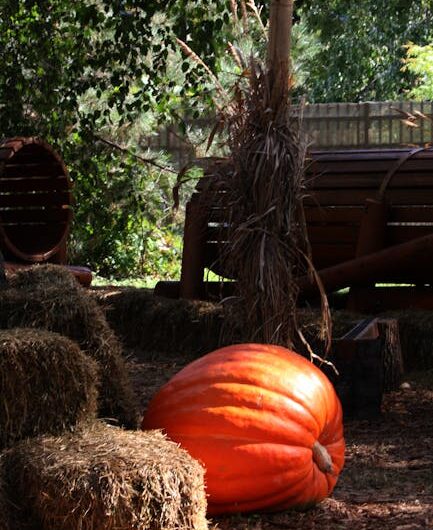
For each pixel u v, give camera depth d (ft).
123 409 17.28
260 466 15.47
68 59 46.29
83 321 17.49
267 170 20.04
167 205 56.34
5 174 40.75
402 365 26.94
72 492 13.50
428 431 21.83
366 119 67.67
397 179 32.55
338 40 81.71
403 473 18.44
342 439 17.01
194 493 13.89
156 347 31.94
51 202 40.52
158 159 52.31
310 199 33.68
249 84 20.53
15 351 14.99
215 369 16.26
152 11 39.29
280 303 20.18
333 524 15.46
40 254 39.04
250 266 20.16
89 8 39.99
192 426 15.70
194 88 39.63
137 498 13.53
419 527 15.24
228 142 20.62
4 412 15.01
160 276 55.77
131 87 49.67
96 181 44.27
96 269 54.44
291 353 17.20
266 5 40.55
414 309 30.60
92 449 14.33
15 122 42.88
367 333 24.00
